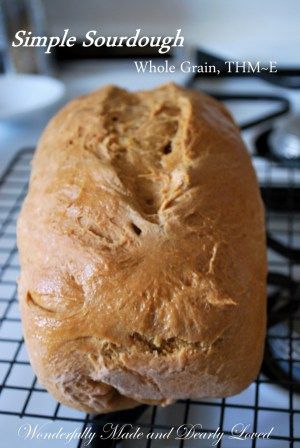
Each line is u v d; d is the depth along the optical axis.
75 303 0.24
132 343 0.23
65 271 0.25
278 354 0.29
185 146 0.29
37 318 0.24
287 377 0.28
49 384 0.24
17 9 0.56
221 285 0.24
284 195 0.41
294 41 0.58
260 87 0.56
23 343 0.30
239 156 0.32
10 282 0.35
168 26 0.61
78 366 0.24
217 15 0.61
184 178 0.27
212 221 0.26
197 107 0.33
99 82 0.59
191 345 0.23
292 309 0.31
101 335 0.23
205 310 0.23
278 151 0.45
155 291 0.23
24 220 0.28
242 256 0.26
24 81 0.56
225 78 0.57
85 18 0.62
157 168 0.28
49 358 0.24
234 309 0.24
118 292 0.23
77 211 0.26
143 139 0.30
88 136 0.30
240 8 0.60
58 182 0.28
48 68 0.61
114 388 0.25
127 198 0.26
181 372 0.23
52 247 0.26
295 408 0.27
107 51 0.62
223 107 0.38
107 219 0.25
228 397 0.27
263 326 0.26
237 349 0.24
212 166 0.29
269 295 0.33
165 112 0.33
